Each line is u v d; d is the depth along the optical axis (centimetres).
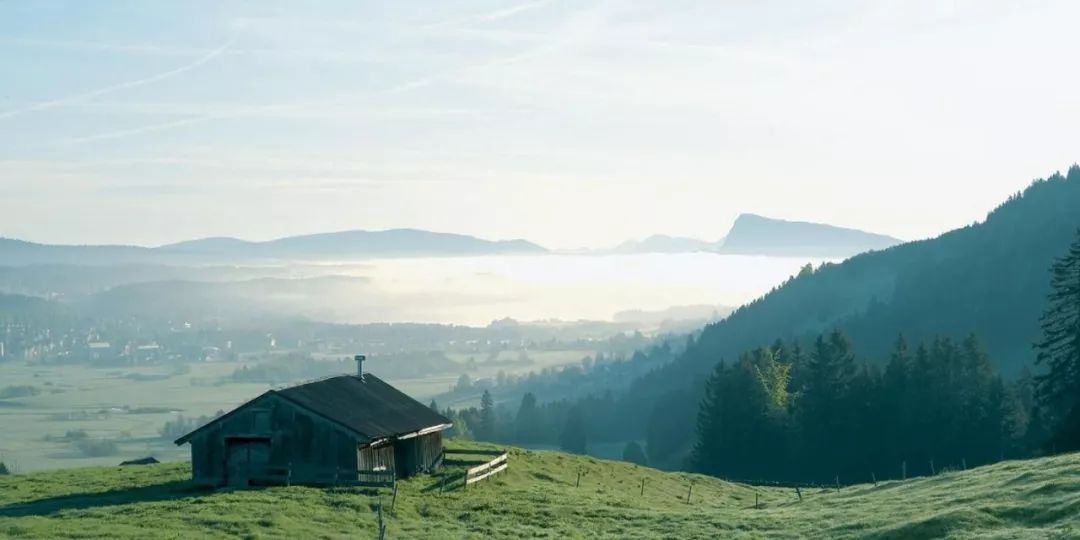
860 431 12812
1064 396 9175
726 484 8350
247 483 5625
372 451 5734
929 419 12369
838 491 6831
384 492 5269
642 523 4884
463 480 5788
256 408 5659
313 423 5597
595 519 4978
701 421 14738
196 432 5697
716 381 15438
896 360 13212
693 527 4750
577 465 7588
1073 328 9206
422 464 6359
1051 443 8738
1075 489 4138
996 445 11831
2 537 3903
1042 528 3638
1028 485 4497
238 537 4062
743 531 4559
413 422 6231
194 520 4350
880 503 5119
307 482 5569
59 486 5884
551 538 4400
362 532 4303
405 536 4291
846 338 13875
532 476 6744
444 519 4844
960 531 3744
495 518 4906
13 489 5772
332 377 6444
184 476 6309
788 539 4256
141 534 3991
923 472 12094
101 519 4362
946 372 12988
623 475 7619
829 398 13100
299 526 4328
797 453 13075
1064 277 9469
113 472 6656
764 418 13500
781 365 15300
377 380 6900
